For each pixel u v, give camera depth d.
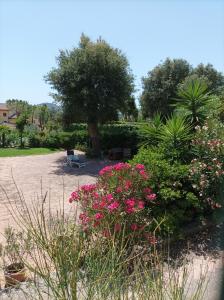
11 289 3.70
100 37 19.03
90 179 14.11
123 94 18.61
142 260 3.33
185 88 8.81
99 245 2.91
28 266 2.74
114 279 2.42
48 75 18.50
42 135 29.02
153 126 8.55
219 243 5.97
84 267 2.60
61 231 2.71
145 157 7.17
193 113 8.17
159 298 2.38
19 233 5.18
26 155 22.80
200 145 7.11
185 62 34.34
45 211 8.41
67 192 11.66
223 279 4.21
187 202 6.58
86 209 5.46
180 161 7.34
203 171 6.76
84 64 17.95
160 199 6.43
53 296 2.56
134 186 5.99
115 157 19.83
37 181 13.73
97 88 18.02
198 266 5.01
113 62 18.09
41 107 47.72
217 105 8.34
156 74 34.16
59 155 22.81
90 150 21.09
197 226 6.67
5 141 28.48
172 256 5.50
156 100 33.81
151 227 5.88
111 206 5.18
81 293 2.43
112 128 22.38
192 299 2.66
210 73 34.56
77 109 18.38
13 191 11.84
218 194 6.68
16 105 64.06
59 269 2.41
